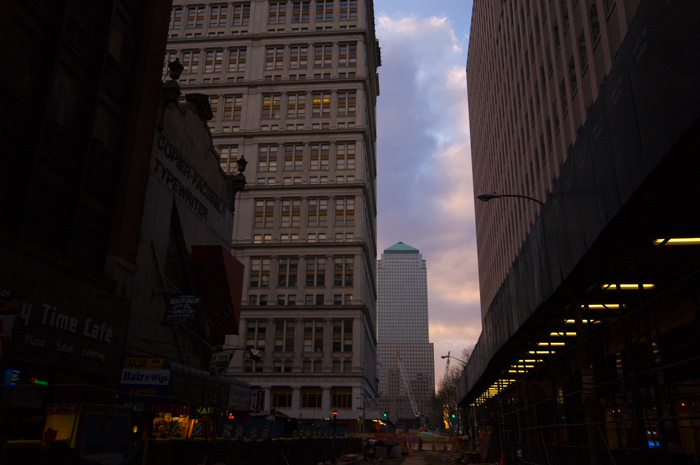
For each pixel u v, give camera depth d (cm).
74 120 1944
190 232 2880
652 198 1102
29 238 1680
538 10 3841
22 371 1596
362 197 8350
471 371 5194
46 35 1805
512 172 5134
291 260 8156
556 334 2559
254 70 8994
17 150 1673
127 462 1152
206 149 3159
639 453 1248
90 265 1998
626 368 1487
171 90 2525
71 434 1054
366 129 9075
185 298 2247
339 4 9350
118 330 2034
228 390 2564
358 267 8050
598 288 1747
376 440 5541
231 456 1722
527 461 2578
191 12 9400
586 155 1369
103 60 2069
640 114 1007
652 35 938
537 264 1980
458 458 4003
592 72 2592
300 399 7500
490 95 6600
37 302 1616
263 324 7856
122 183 2166
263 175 8488
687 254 1452
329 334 7744
